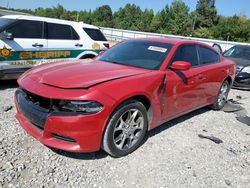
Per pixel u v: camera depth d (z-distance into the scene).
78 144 3.17
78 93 3.11
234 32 62.12
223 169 3.63
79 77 3.44
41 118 3.19
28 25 6.62
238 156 4.04
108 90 3.24
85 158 3.51
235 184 3.35
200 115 5.64
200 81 4.82
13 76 6.38
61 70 3.74
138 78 3.63
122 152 3.58
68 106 3.09
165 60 4.21
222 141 4.48
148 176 3.29
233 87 8.98
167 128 4.71
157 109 3.95
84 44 7.80
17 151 3.50
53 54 7.09
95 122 3.14
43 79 3.45
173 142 4.20
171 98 4.18
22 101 3.49
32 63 6.68
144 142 4.08
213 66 5.32
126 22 79.56
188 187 3.18
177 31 69.19
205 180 3.35
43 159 3.39
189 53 4.77
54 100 3.13
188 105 4.72
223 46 26.44
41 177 3.06
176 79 4.18
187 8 70.12
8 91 6.13
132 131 3.67
